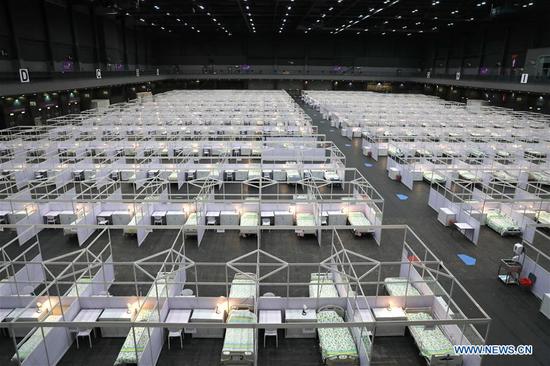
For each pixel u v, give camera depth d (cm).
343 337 1112
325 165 2492
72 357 1109
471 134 3575
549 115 4778
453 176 2564
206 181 2127
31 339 1070
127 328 1166
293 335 1185
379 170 2912
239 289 1288
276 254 1664
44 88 3725
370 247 1741
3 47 3753
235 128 3519
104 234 1842
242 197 2275
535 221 1916
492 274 1534
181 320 1177
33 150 2814
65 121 3950
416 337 1131
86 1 4841
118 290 1408
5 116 3806
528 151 3022
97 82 4866
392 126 3975
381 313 1203
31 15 4169
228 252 1680
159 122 3775
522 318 1281
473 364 1023
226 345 1060
